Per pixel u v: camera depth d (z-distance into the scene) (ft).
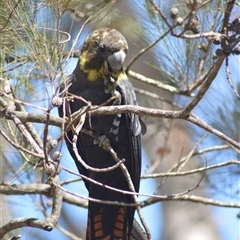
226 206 33.17
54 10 24.34
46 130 21.98
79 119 24.53
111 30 31.32
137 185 31.96
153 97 39.55
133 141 31.12
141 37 34.55
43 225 25.99
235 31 20.24
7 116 24.85
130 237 30.86
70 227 55.11
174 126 40.83
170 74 35.17
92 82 30.53
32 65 24.53
